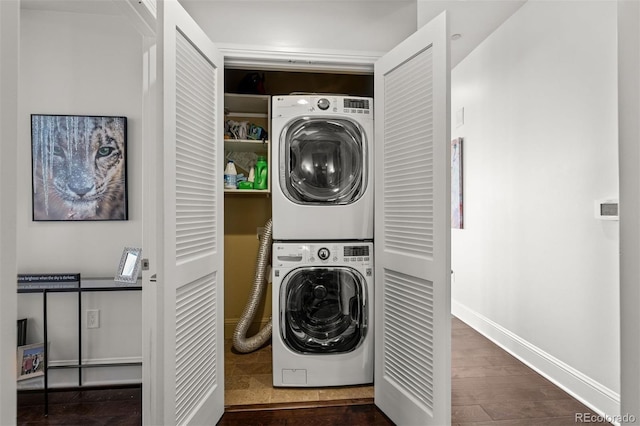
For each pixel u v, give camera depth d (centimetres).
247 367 240
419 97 163
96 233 218
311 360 207
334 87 308
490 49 280
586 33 192
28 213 213
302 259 205
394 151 181
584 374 195
